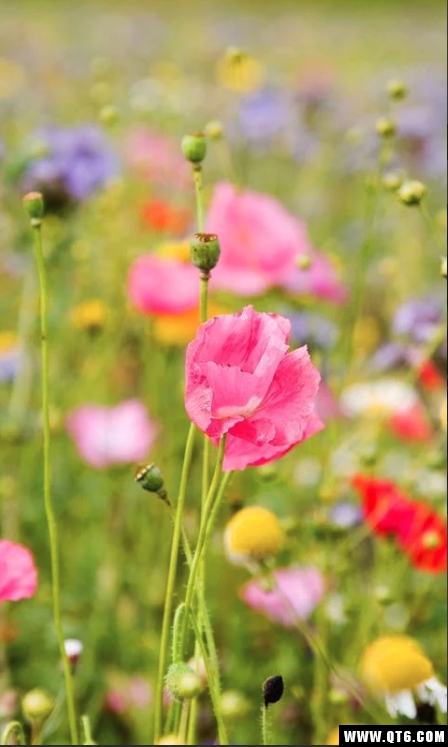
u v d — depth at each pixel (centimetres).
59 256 177
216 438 97
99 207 199
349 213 305
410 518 128
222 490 100
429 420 155
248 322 96
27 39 598
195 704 103
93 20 788
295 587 133
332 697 120
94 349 181
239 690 139
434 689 113
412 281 217
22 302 181
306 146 304
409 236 230
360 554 146
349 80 486
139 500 162
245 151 296
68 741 135
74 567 159
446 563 127
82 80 429
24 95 377
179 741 101
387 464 164
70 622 144
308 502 152
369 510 129
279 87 337
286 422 96
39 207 103
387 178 135
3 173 179
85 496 168
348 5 1094
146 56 533
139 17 840
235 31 744
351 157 275
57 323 175
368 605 136
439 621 138
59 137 181
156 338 164
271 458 99
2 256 191
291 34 768
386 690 114
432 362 149
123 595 152
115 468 154
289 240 141
